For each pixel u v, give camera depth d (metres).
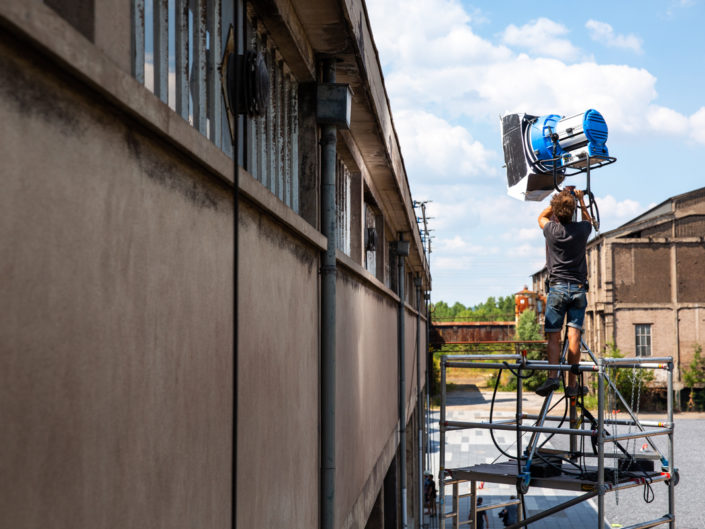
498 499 25.09
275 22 3.79
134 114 1.83
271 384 3.51
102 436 1.72
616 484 7.23
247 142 3.63
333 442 4.89
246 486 3.03
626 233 47.41
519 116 8.01
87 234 1.65
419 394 22.95
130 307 1.88
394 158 8.71
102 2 1.83
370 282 7.73
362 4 4.90
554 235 6.71
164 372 2.12
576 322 6.80
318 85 4.83
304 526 4.33
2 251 1.33
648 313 46.84
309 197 4.83
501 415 43.41
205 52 2.97
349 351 6.16
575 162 7.46
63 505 1.54
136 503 1.92
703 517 22.36
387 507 12.10
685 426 39.94
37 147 1.44
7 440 1.35
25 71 1.40
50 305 1.49
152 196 2.03
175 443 2.21
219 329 2.66
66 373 1.55
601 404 7.00
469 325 53.00
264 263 3.40
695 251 46.66
